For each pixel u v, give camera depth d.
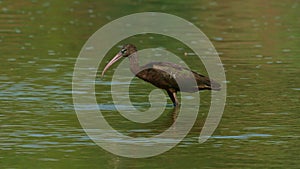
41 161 16.84
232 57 30.42
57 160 16.94
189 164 16.83
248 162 16.95
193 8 42.78
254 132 19.53
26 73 26.59
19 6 42.25
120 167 16.53
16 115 20.91
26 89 24.14
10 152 17.52
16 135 18.95
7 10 40.94
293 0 45.72
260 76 26.80
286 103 22.67
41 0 44.34
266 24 38.34
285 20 39.59
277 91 24.38
